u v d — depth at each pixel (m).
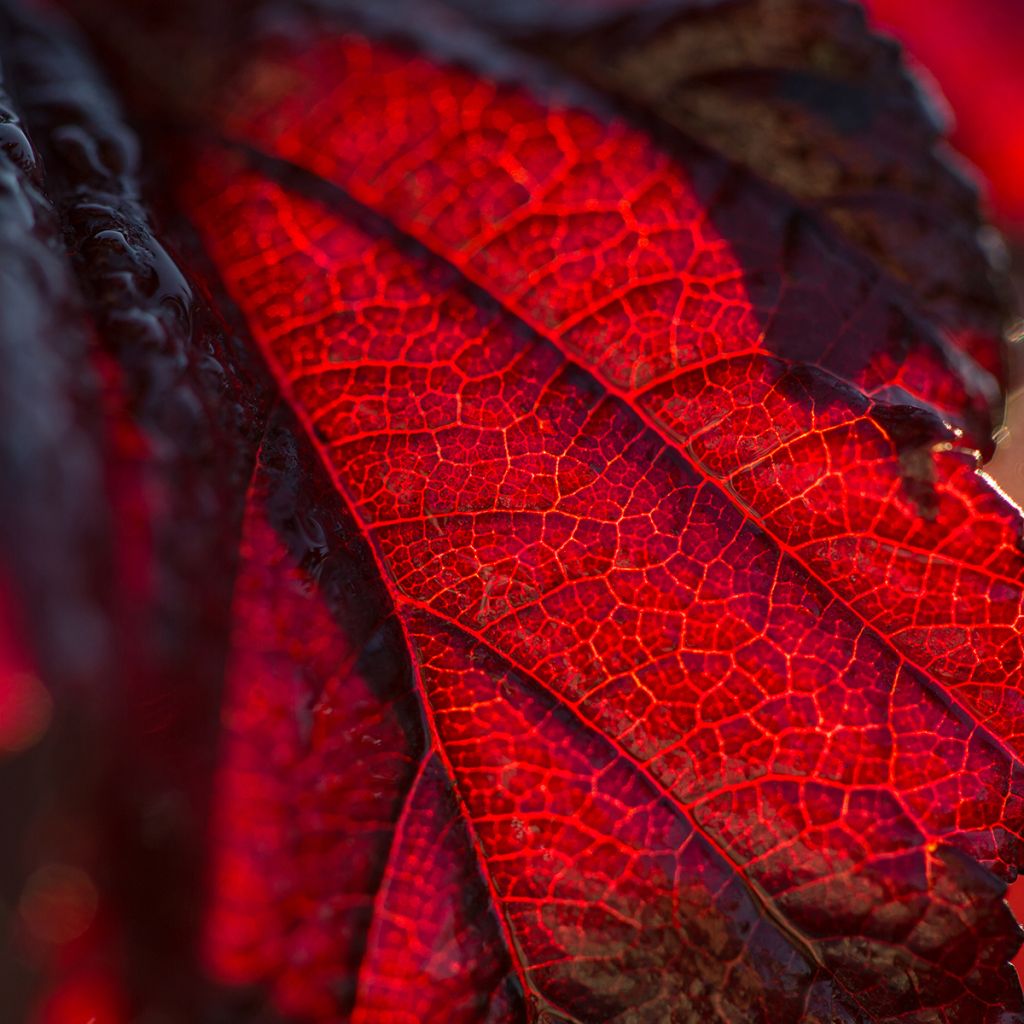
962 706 0.14
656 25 0.16
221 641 0.13
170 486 0.13
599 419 0.15
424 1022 0.14
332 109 0.15
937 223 0.16
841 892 0.14
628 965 0.14
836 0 0.16
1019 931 0.14
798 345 0.15
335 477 0.14
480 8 0.16
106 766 0.12
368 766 0.14
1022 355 0.16
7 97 0.14
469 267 0.15
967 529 0.14
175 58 0.16
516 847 0.14
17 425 0.12
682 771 0.14
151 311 0.14
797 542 0.14
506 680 0.14
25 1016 0.12
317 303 0.15
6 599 0.12
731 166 0.15
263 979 0.13
